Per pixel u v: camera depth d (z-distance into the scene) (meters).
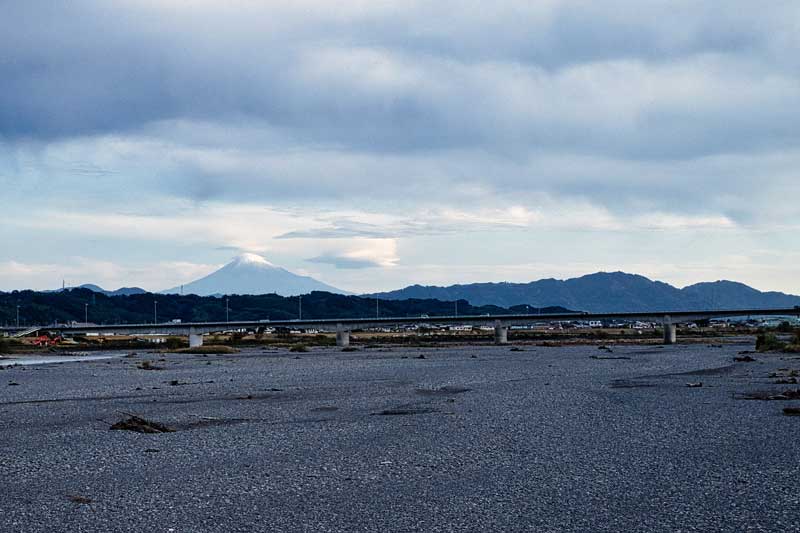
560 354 109.06
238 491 22.30
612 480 23.20
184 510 20.25
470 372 72.56
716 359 89.00
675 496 21.19
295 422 36.78
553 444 29.44
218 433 33.34
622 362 85.62
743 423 34.06
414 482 23.27
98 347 165.88
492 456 27.19
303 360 104.06
